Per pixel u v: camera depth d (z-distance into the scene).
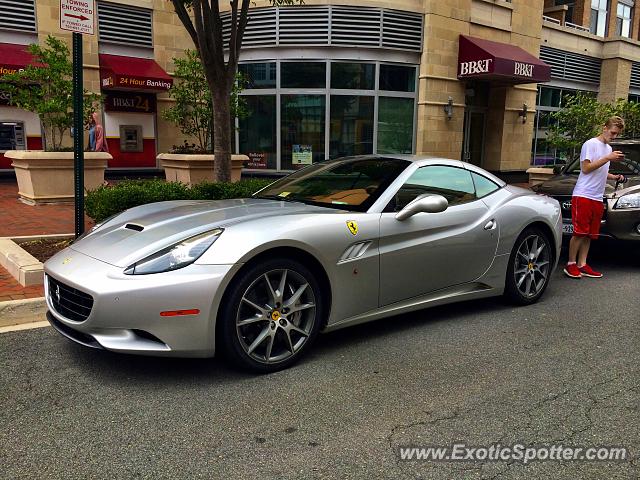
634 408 3.21
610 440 2.86
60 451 2.67
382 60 14.59
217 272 3.26
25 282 5.04
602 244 6.86
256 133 15.04
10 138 12.96
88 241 3.82
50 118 9.91
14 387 3.33
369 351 4.02
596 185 6.23
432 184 4.57
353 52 14.35
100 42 13.65
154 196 6.57
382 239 4.01
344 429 2.92
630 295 5.75
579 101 13.73
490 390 3.42
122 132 14.37
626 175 7.41
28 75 9.67
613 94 21.61
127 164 14.61
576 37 20.47
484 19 16.14
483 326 4.64
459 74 15.66
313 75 14.42
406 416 3.07
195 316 3.22
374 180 4.43
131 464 2.57
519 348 4.14
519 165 18.39
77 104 5.64
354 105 14.63
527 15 17.36
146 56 14.40
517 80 16.34
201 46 7.24
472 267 4.69
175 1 7.28
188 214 3.95
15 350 3.87
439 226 4.39
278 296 3.54
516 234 5.00
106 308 3.14
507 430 2.94
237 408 3.12
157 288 3.15
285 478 2.48
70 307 3.42
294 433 2.87
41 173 9.78
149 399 3.21
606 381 3.58
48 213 9.04
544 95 19.88
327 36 14.09
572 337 4.41
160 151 15.09
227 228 3.48
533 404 3.24
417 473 2.54
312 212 3.90
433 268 4.38
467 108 17.05
